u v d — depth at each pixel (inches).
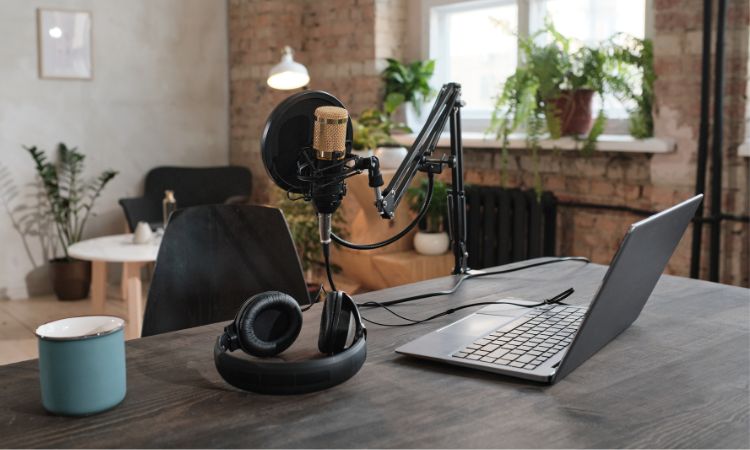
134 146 222.4
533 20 174.9
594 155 156.5
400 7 204.2
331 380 47.1
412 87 198.5
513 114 165.8
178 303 76.7
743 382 48.8
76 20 208.4
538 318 60.7
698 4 130.8
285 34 221.1
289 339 51.6
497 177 178.9
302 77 164.2
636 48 148.3
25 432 41.4
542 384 48.1
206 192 223.8
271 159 50.6
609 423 42.2
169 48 226.1
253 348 49.6
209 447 39.5
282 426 42.1
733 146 131.4
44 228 207.9
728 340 57.9
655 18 138.2
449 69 200.7
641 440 40.0
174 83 228.1
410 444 39.7
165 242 76.5
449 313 65.3
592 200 158.7
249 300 50.1
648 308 67.5
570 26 168.6
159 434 41.1
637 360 52.9
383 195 54.2
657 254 55.4
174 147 229.9
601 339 53.3
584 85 152.9
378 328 61.4
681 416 43.2
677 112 136.5
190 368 52.0
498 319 60.9
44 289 209.3
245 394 47.0
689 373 50.4
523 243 164.6
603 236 157.2
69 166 210.2
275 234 80.7
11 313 189.3
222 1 235.0
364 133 183.9
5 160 201.5
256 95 226.4
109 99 216.7
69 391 42.9
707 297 71.7
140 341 58.4
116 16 215.8
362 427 41.9
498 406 44.7
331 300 50.6
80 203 213.9
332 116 48.9
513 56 183.8
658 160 140.7
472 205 175.6
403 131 196.5
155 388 48.1
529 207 165.3
